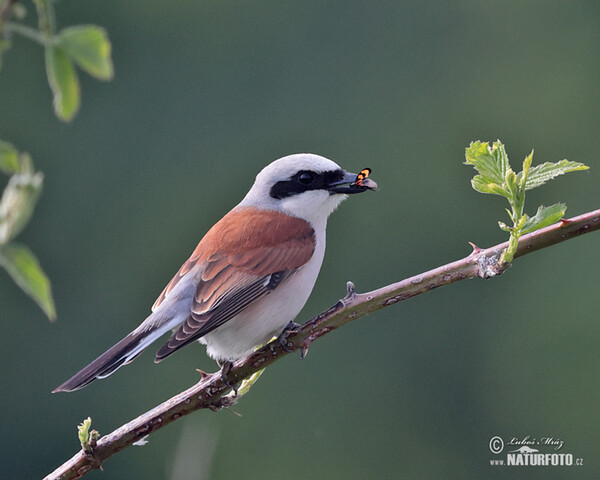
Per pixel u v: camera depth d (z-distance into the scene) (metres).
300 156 6.59
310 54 15.42
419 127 15.36
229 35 15.39
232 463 13.16
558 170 4.11
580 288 15.12
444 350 14.38
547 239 4.29
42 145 15.01
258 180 6.66
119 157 15.09
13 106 15.00
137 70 15.38
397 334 14.21
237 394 4.64
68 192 14.95
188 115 15.21
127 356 5.29
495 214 14.77
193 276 5.87
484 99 15.60
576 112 15.73
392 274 14.86
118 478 13.64
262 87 15.39
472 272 4.38
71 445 14.11
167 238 14.77
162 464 13.43
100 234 14.77
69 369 14.50
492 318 14.91
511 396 14.59
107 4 15.34
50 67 2.58
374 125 15.30
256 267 5.92
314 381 13.78
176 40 15.48
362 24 15.59
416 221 14.99
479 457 13.82
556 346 14.82
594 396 14.59
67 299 14.65
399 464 13.72
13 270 2.30
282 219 6.26
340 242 14.81
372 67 15.52
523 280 15.20
